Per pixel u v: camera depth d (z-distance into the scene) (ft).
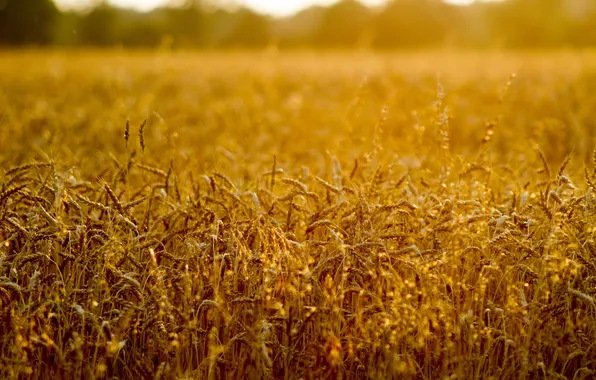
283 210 13.20
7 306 10.86
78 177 17.01
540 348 11.39
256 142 28.09
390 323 10.64
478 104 44.57
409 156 19.48
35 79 64.95
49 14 160.76
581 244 11.97
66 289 11.19
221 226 12.34
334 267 12.08
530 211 13.19
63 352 10.73
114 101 46.16
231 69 75.66
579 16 183.62
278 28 206.39
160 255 12.31
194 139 32.35
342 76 65.67
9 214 12.44
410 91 45.03
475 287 11.58
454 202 12.48
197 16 182.80
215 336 11.11
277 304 10.71
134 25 170.81
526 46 182.70
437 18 192.24
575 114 37.78
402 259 11.09
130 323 11.06
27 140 28.12
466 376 11.09
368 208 11.96
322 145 31.01
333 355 10.34
